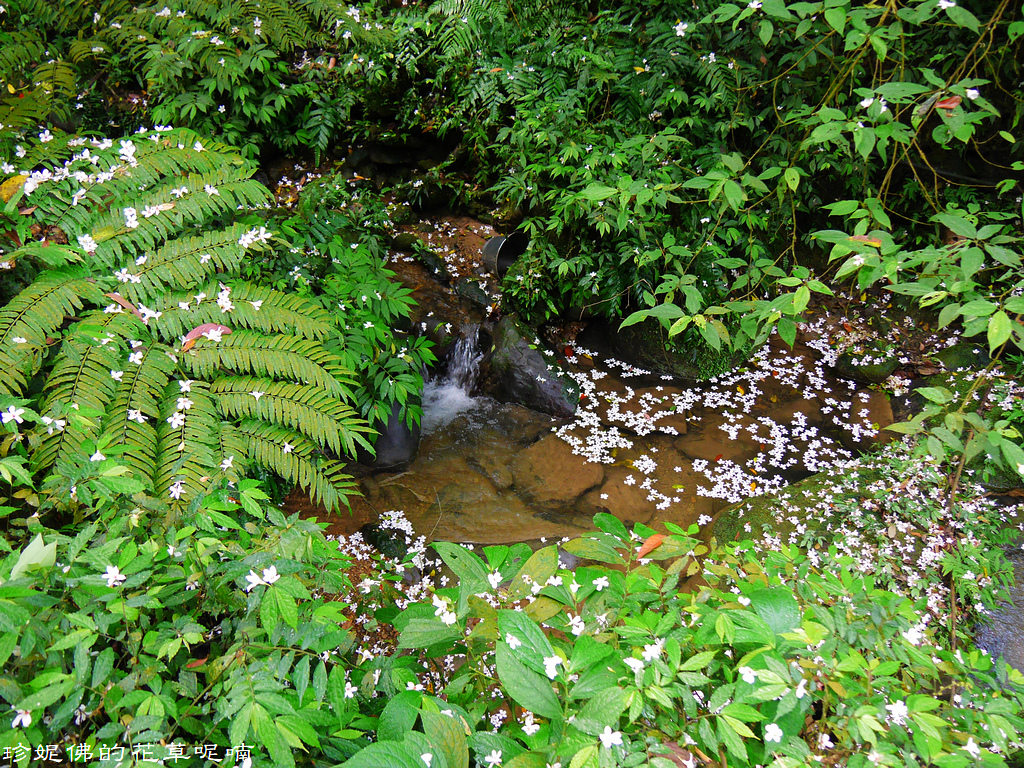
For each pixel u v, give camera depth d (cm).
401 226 537
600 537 166
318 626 142
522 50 492
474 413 425
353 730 134
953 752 121
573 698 121
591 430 410
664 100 416
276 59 495
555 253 445
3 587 121
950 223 182
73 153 320
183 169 329
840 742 127
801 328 475
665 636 137
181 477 241
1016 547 293
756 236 452
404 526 336
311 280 354
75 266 271
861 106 206
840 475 354
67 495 167
